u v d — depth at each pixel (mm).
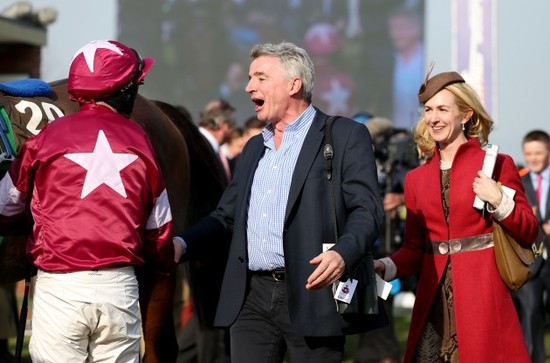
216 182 5160
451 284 3826
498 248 3719
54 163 3320
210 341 5852
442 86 3863
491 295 3746
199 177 5133
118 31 20359
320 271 3307
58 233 3281
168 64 20438
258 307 3666
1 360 6352
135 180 3381
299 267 3578
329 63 20500
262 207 3664
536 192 7340
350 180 3596
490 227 3797
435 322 3859
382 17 20297
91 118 3428
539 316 6746
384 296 3693
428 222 3900
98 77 3475
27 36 11125
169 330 4250
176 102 20516
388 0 20297
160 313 4164
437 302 3863
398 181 6297
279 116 3713
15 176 3418
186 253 3799
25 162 3373
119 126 3436
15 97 3961
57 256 3279
